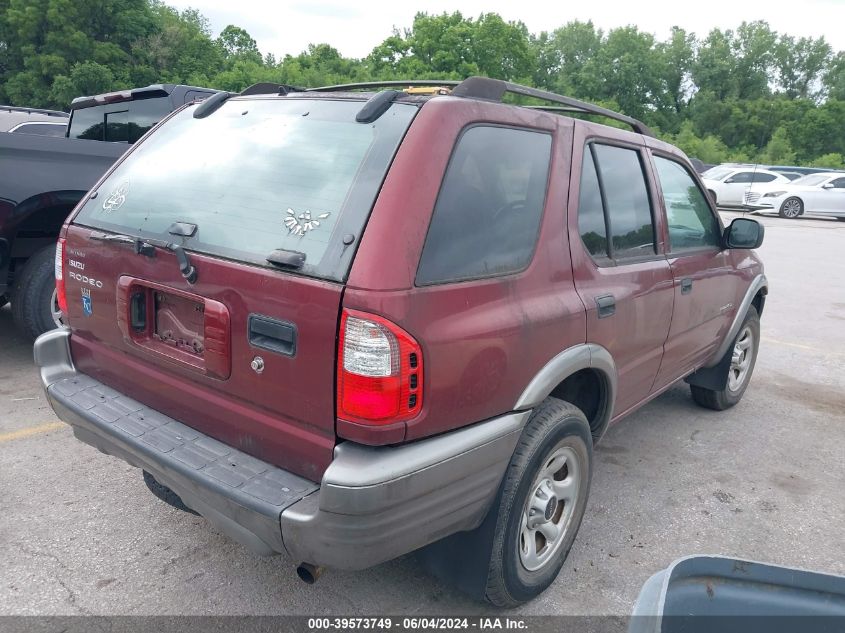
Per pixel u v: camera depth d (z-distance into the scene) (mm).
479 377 2355
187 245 2531
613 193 3264
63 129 9914
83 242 2951
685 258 3881
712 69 74812
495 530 2584
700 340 4340
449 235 2297
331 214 2250
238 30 78312
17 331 6242
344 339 2088
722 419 5133
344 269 2119
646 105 75688
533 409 2688
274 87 3250
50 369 3102
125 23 46625
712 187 25141
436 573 2760
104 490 3629
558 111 3207
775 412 5344
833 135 66312
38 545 3127
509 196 2586
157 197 2799
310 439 2244
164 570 3006
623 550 3342
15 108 9867
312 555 2152
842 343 7504
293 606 2830
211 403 2527
